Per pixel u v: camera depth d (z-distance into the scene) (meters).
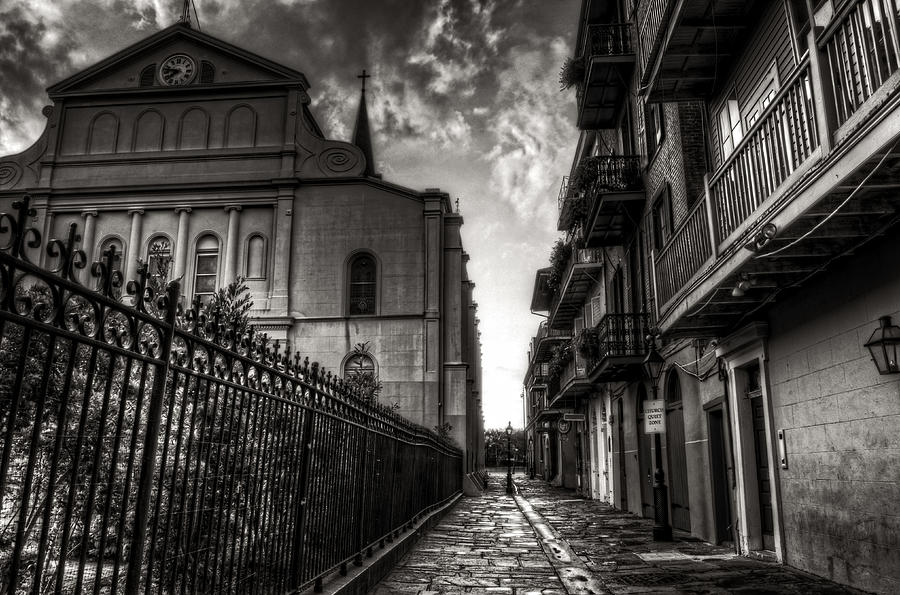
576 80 19.09
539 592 7.64
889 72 5.27
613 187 16.48
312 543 6.06
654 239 15.23
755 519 10.41
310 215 29.89
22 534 2.46
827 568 8.17
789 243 7.37
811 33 6.34
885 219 6.60
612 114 19.75
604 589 7.81
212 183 29.77
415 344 28.61
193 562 3.86
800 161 6.82
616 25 16.98
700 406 12.65
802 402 8.76
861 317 7.37
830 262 7.76
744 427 10.69
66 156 30.55
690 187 12.28
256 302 28.77
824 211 6.43
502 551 11.09
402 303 29.03
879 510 7.06
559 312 29.89
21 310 2.44
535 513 19.11
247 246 29.52
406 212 29.88
